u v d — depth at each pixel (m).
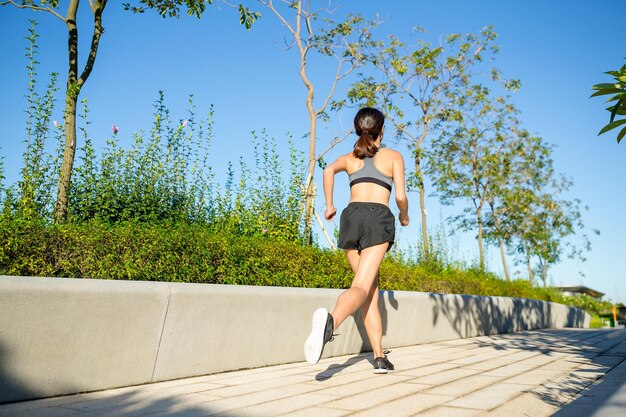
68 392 3.22
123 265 4.21
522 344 7.06
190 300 3.95
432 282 9.55
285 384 3.71
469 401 3.09
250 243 5.75
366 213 3.95
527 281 17.50
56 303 3.15
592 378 3.86
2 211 4.93
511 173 20.52
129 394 3.31
